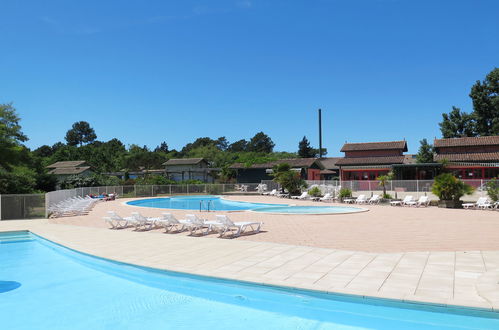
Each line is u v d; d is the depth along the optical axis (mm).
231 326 6082
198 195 45875
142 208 26953
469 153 44719
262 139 141625
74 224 18219
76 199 27828
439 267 8133
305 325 6043
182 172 66125
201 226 14586
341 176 50438
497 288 6410
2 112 43125
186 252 10523
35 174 39906
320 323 6109
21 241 14727
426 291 6457
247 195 45156
